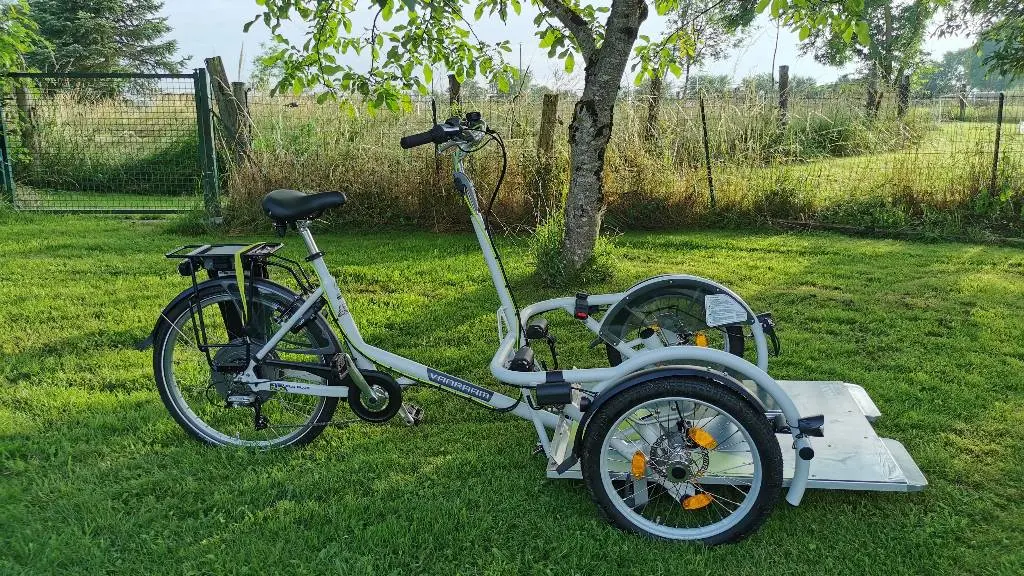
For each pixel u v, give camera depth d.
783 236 7.25
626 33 5.01
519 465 2.89
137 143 10.06
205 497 2.63
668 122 8.20
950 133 8.34
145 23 31.27
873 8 18.66
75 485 2.66
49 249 6.38
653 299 3.02
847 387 3.36
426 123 7.98
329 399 2.94
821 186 7.93
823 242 6.94
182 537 2.39
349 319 2.90
